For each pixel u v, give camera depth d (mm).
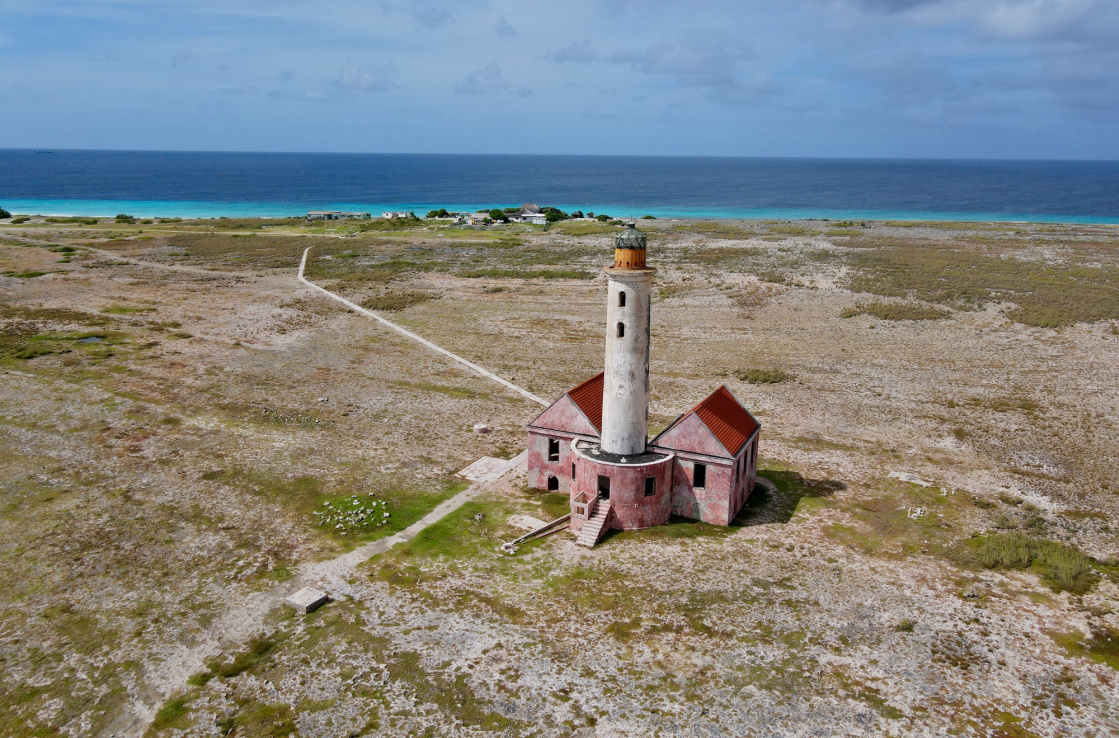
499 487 35969
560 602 26125
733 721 20500
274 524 31922
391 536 30859
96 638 24141
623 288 30250
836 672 22500
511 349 61906
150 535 30797
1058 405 48125
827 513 33594
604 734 20031
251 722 20500
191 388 50312
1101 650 23641
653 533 31438
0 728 20297
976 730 20203
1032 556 29344
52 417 44156
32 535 30641
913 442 42375
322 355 59406
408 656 23172
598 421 34219
